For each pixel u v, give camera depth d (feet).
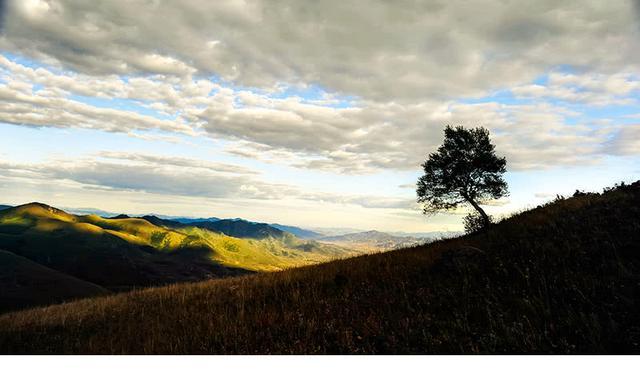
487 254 32.14
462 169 75.51
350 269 40.65
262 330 23.59
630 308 17.88
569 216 37.37
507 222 50.96
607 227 30.14
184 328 26.21
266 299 33.65
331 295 31.32
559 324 17.98
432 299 24.72
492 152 76.79
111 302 46.21
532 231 36.88
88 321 34.99
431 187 79.56
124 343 24.80
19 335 31.86
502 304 21.48
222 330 23.93
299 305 28.71
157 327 27.63
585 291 20.61
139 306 39.14
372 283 32.37
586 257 25.29
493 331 18.03
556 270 24.41
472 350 16.83
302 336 21.75
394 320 21.75
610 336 15.96
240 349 21.03
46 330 33.24
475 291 24.64
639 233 26.86
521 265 27.04
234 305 32.60
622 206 34.94
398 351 18.13
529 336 16.98
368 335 20.53
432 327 20.45
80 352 23.76
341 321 22.91
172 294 44.83
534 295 20.84
